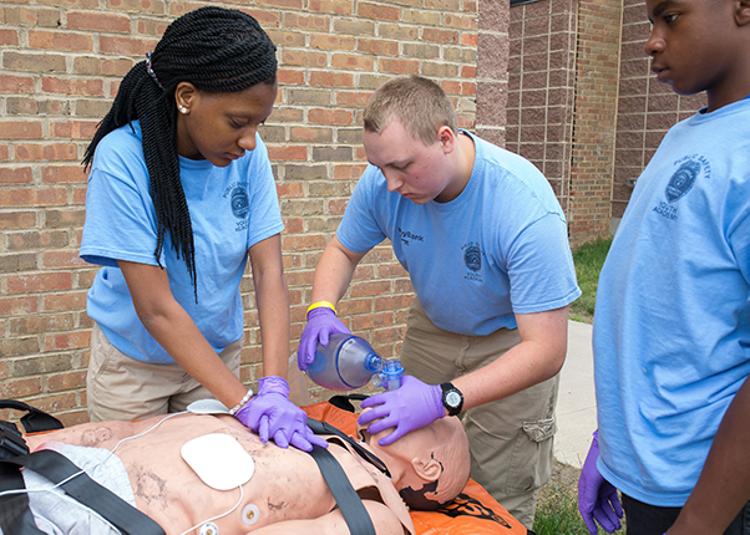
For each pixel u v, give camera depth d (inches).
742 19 53.0
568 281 76.6
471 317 88.5
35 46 120.0
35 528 51.5
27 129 121.1
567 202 374.0
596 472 70.6
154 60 66.5
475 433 96.7
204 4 133.7
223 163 69.1
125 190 67.1
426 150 70.7
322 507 61.6
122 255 67.1
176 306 69.5
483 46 169.6
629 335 59.4
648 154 371.6
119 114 69.9
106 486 55.7
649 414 58.5
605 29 369.7
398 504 66.5
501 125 176.4
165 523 54.5
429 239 84.4
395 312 165.5
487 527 76.0
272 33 141.4
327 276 93.3
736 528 53.0
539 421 93.4
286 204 147.9
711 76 55.5
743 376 56.0
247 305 146.3
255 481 58.4
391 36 155.3
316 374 86.1
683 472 57.0
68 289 128.1
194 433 62.7
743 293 54.0
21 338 125.1
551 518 119.9
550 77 363.9
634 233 60.5
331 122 150.9
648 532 60.7
